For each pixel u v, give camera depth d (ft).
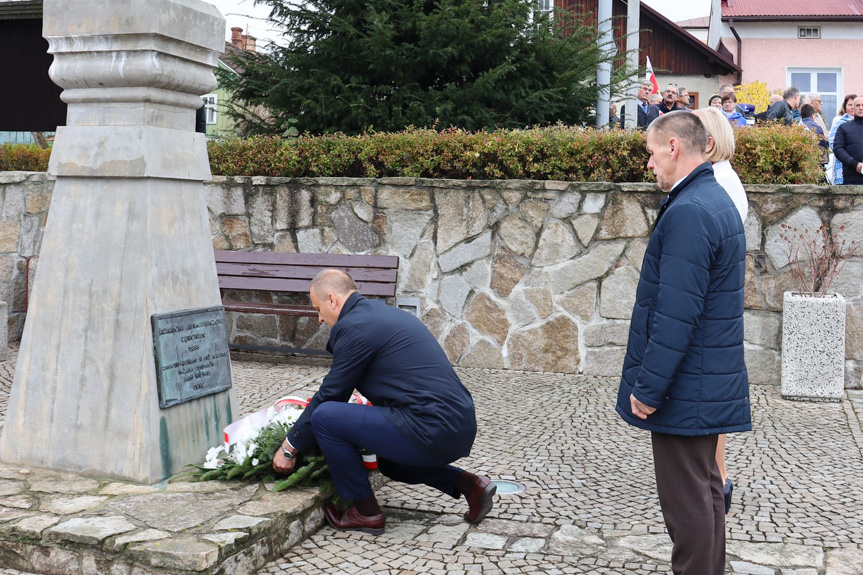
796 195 23.00
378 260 24.95
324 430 12.59
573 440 18.17
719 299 9.99
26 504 12.37
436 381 12.56
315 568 11.75
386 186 25.57
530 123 31.01
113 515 11.93
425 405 12.46
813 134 24.57
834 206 22.84
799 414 20.48
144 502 12.49
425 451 12.50
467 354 25.22
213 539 11.07
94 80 13.66
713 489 10.62
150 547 10.78
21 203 28.27
